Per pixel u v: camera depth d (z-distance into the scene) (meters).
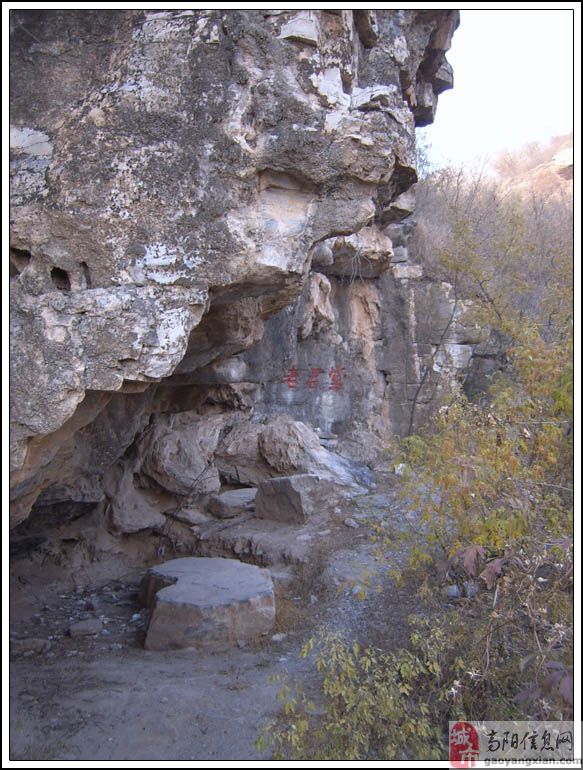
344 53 4.48
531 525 4.38
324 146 4.23
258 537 8.05
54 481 6.19
